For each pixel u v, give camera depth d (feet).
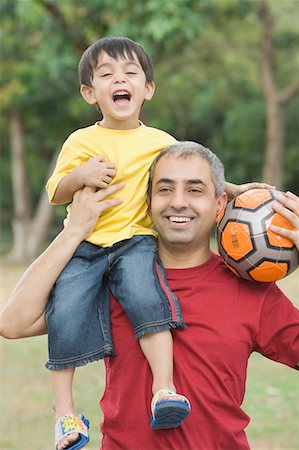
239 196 13.83
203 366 13.21
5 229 130.41
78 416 14.12
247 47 94.07
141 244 14.28
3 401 32.48
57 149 99.50
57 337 13.79
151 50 62.54
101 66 15.14
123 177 14.58
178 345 13.39
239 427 13.32
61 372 14.05
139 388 13.39
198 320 13.41
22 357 40.57
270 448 26.20
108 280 14.32
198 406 13.10
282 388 32.48
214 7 66.95
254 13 81.71
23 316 13.94
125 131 15.11
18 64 79.97
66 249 13.99
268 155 84.58
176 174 13.39
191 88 100.68
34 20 66.64
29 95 84.58
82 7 63.36
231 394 13.26
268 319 13.71
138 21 58.34
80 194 14.32
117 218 14.38
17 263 88.94
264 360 37.17
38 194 125.18
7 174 119.24
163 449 13.16
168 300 13.43
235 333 13.33
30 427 29.22
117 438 13.47
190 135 121.39
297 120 109.29
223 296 13.61
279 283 54.75
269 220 13.30
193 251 13.91
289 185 113.70
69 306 13.79
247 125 109.70
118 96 15.07
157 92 95.09
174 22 57.00
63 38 66.44
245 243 13.26
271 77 84.02
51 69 67.62
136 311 13.39
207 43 90.58
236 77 100.01
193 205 13.37
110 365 13.85
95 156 14.88
